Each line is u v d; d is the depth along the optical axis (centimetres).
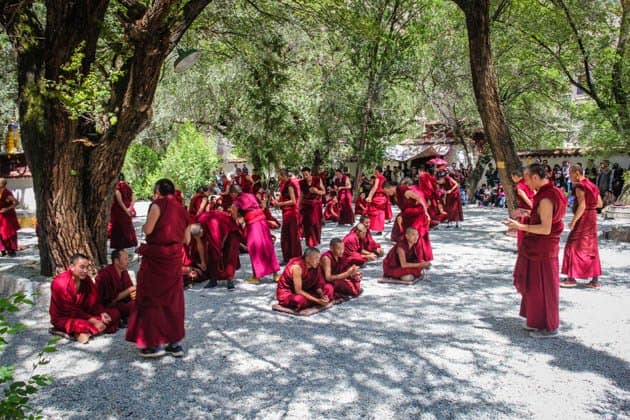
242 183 1207
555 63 1917
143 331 519
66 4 722
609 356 513
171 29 725
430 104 2448
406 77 2180
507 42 1905
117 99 787
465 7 1227
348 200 1585
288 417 403
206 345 564
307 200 1077
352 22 1192
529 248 562
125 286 636
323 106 2094
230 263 805
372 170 2264
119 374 489
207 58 1880
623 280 827
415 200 905
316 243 1091
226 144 3391
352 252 916
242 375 484
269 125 2102
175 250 522
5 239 1105
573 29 1728
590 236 771
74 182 787
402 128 2253
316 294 696
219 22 1452
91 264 811
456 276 878
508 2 1675
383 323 629
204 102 2495
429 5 2094
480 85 1260
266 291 792
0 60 1132
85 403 431
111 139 786
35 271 839
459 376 473
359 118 2073
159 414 411
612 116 1417
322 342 567
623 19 1648
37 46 780
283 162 2266
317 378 474
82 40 755
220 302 734
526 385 452
